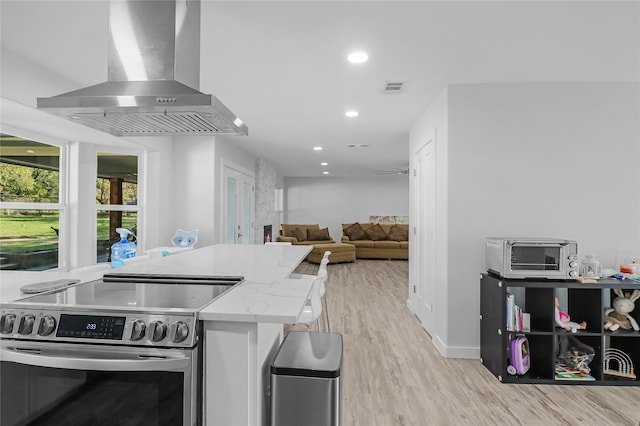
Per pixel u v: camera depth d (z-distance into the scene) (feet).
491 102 10.38
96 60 8.89
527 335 9.53
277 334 6.01
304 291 5.10
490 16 6.91
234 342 4.06
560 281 8.98
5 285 5.53
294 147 20.77
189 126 6.81
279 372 4.60
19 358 3.98
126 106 5.49
